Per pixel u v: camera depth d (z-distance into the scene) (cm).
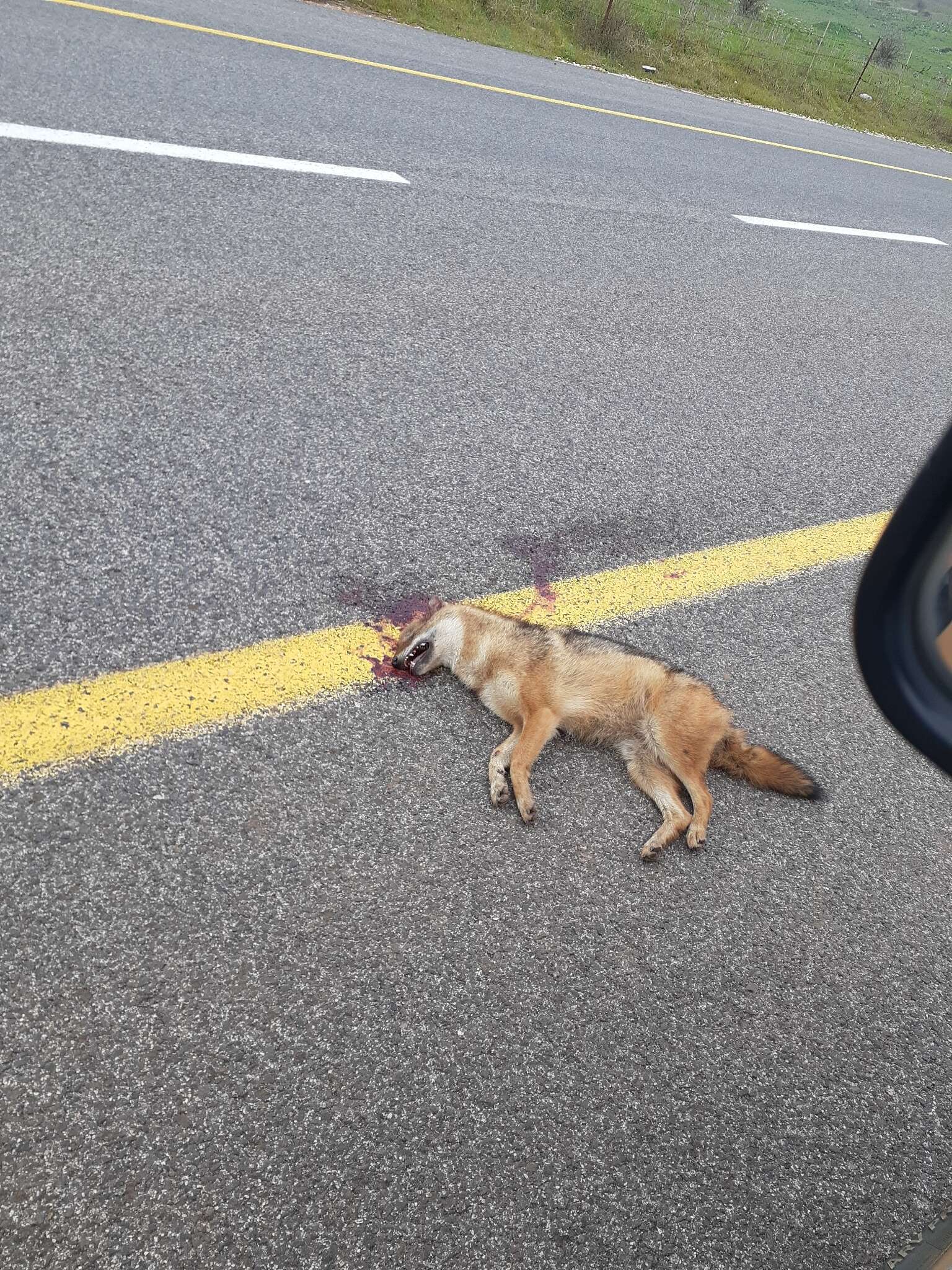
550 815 209
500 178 525
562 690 232
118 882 168
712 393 383
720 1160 159
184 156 423
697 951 188
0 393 264
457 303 384
